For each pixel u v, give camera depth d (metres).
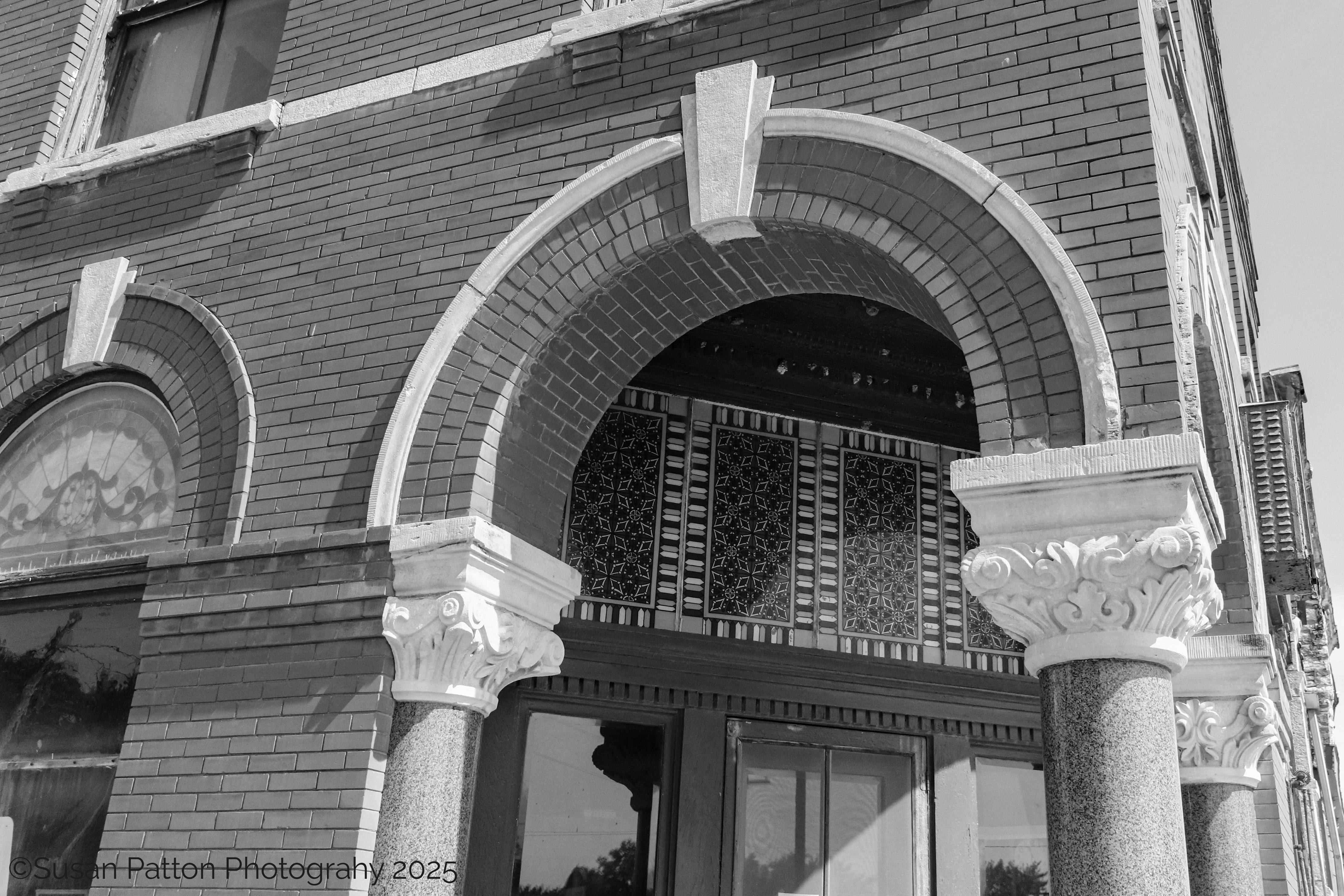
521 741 6.59
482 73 6.33
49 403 7.00
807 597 7.18
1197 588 4.13
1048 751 4.18
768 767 6.87
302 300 6.25
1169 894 3.81
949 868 6.77
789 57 5.57
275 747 5.13
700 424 7.39
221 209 6.79
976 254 4.81
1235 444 6.85
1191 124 6.60
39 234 7.38
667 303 5.89
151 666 5.59
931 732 7.07
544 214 5.69
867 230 5.06
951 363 7.50
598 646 6.74
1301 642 11.45
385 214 6.25
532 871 6.46
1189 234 5.54
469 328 5.68
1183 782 5.84
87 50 8.02
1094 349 4.44
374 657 5.12
